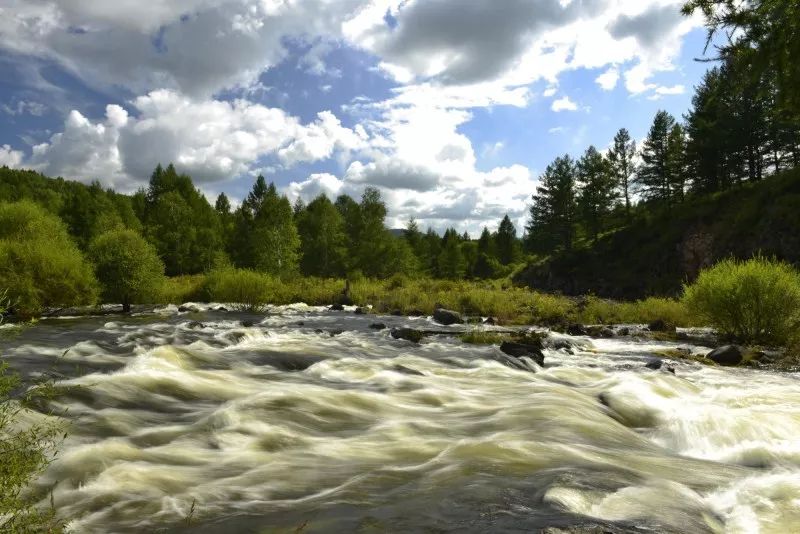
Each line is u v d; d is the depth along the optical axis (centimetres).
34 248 1895
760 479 407
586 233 7250
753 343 1391
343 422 576
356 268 6012
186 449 470
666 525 294
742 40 551
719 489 382
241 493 363
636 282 5047
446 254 8538
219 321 1845
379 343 1273
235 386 743
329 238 6091
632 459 462
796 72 546
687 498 353
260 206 7019
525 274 6359
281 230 4912
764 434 565
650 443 565
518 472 393
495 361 1041
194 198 7425
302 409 608
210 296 2806
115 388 652
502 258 9900
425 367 971
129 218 6244
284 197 5725
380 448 480
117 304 2495
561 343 1340
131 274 2227
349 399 668
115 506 340
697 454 537
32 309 1797
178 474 405
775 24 525
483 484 360
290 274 4538
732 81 600
